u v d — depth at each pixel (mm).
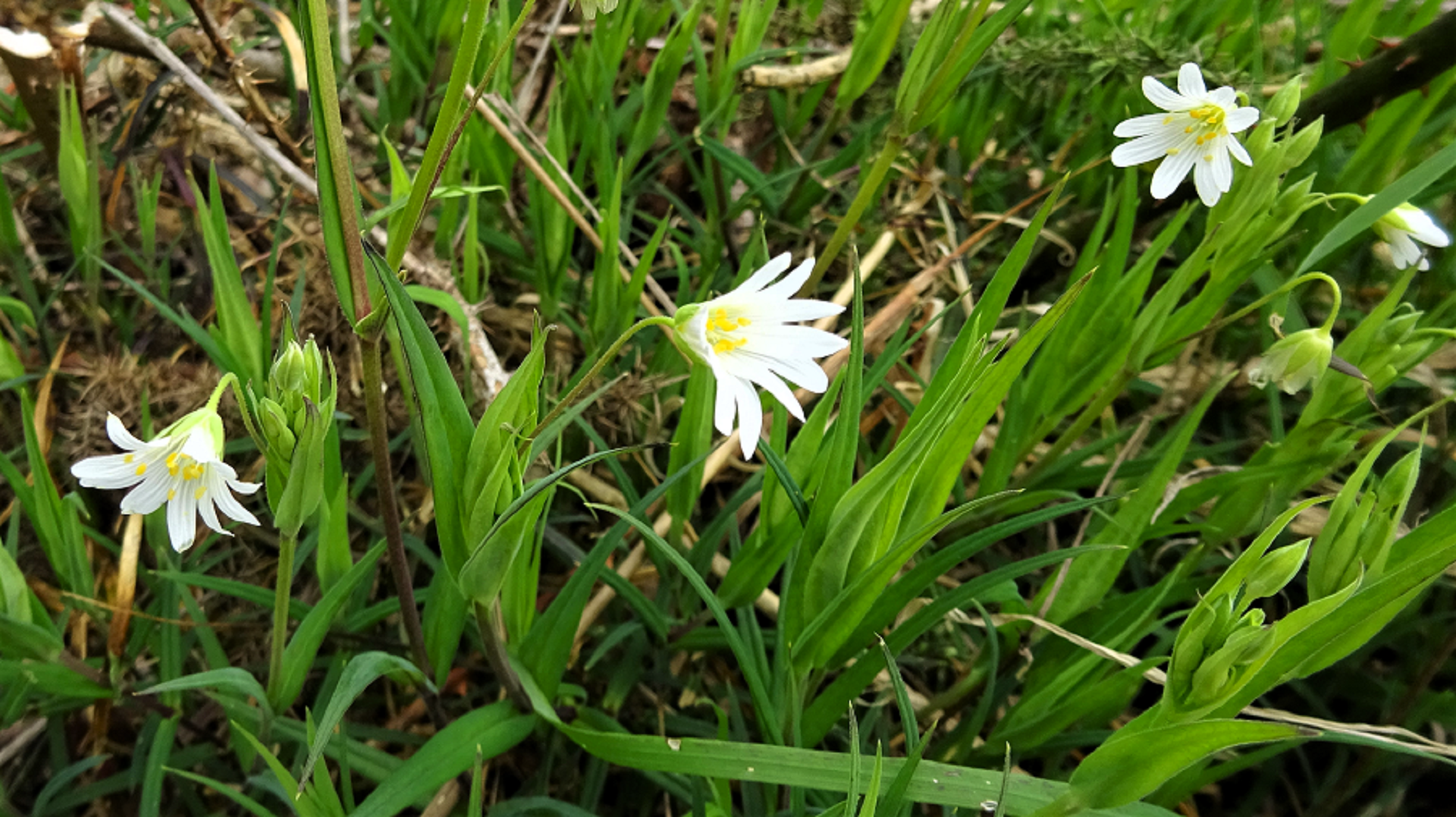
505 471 135
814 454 178
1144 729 130
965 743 193
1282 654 131
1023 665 207
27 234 251
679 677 220
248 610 222
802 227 291
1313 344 173
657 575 228
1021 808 140
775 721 162
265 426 131
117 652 187
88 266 229
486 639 158
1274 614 241
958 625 225
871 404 267
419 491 239
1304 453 194
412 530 230
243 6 286
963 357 159
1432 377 242
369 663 137
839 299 258
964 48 183
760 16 267
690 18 249
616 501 240
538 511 144
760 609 233
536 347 131
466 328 209
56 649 172
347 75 281
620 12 263
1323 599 118
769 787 178
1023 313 216
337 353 244
